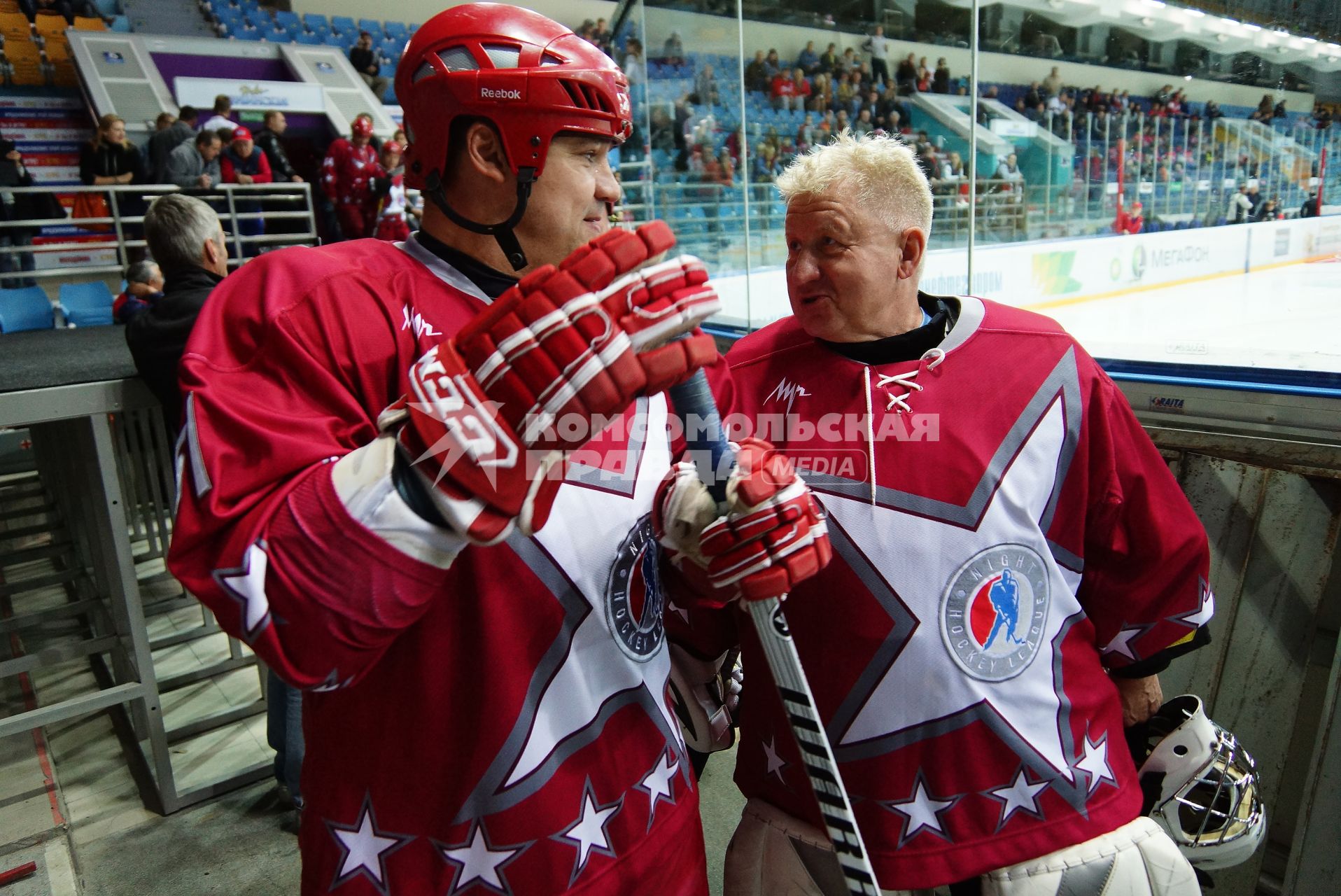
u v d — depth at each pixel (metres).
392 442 0.59
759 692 1.00
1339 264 2.85
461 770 0.72
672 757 0.84
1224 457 1.45
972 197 2.22
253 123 9.93
